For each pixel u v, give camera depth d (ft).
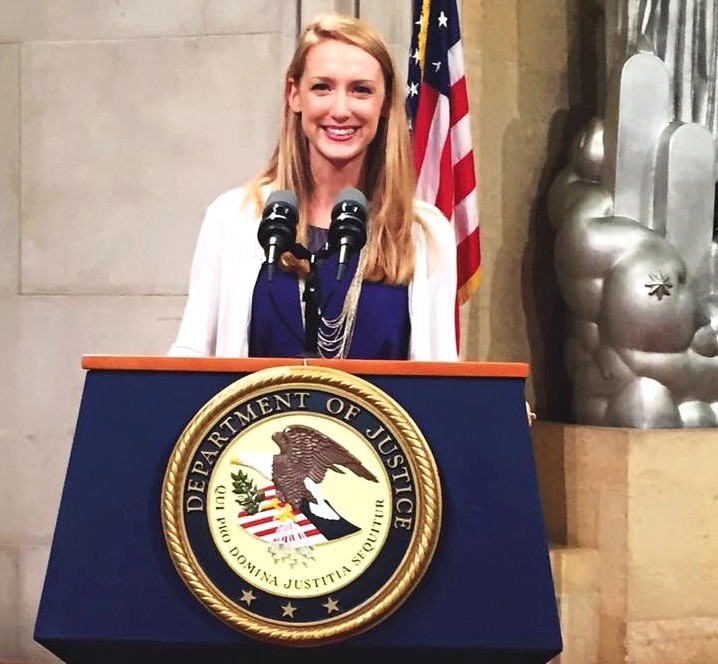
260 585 5.54
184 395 5.88
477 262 13.14
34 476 13.46
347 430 5.78
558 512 14.05
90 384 5.91
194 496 5.68
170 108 13.19
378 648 5.49
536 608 5.48
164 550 5.63
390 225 8.30
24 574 13.46
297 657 5.57
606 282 13.74
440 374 5.93
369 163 8.57
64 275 13.41
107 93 13.29
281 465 5.74
